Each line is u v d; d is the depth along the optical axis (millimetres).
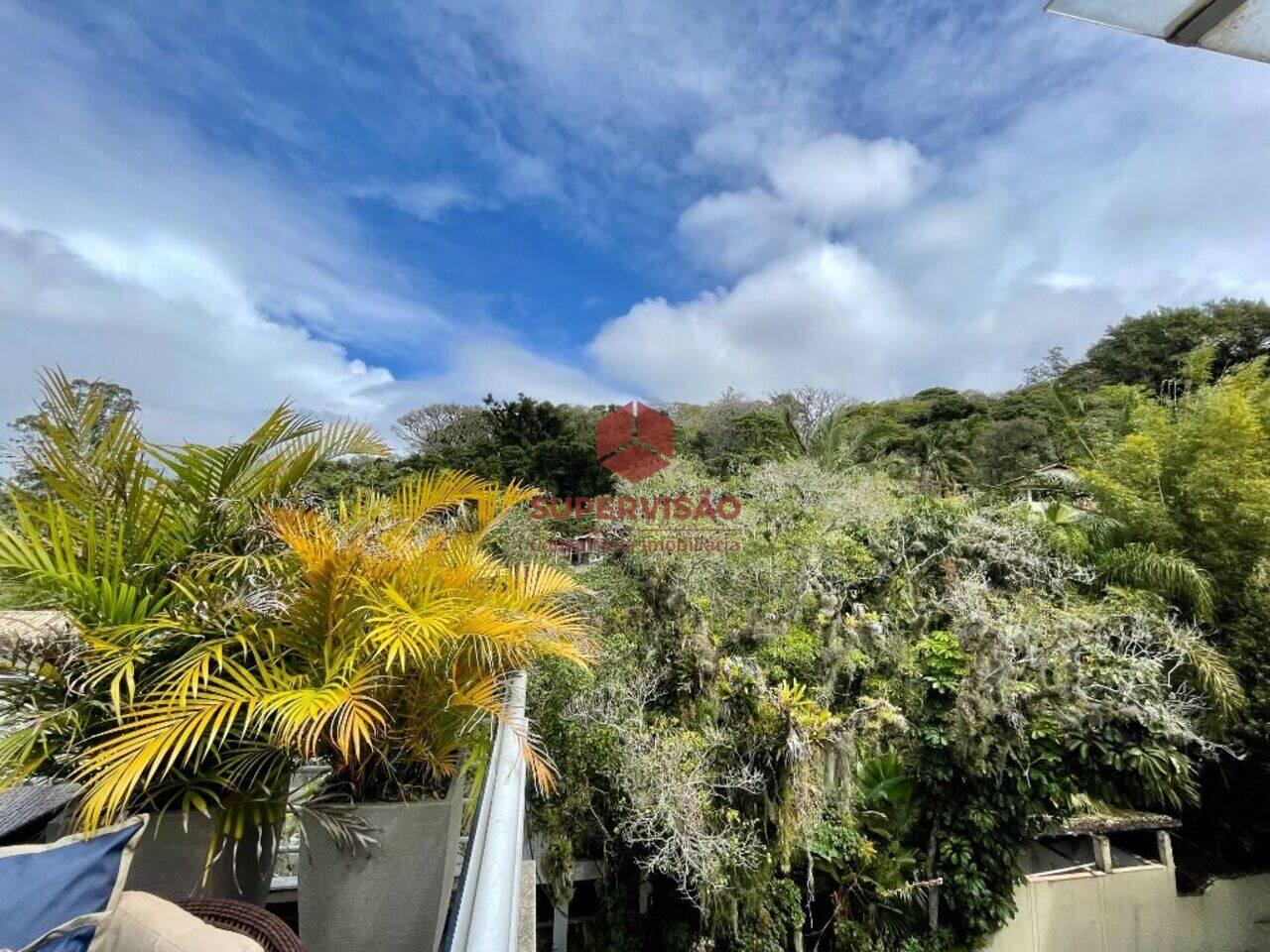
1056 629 5496
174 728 1203
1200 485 6680
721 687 4668
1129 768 5059
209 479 1822
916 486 10953
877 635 5918
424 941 1459
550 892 4805
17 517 1477
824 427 13641
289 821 1624
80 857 934
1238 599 6344
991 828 5305
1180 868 6660
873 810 5559
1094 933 5969
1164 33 1128
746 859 4164
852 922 5074
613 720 4363
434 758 1598
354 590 1521
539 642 1786
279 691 1339
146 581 1610
